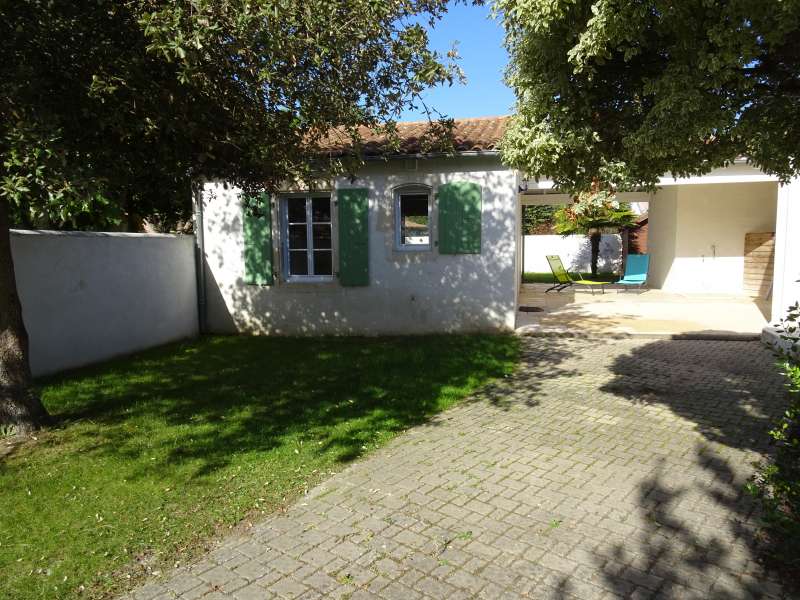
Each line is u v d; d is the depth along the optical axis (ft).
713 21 9.95
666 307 41.42
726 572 9.72
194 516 11.85
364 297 34.09
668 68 10.73
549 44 11.90
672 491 12.76
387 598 9.20
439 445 15.83
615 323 34.50
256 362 26.53
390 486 13.25
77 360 25.71
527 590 9.37
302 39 13.57
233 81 15.16
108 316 27.61
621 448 15.34
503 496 12.68
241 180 20.42
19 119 11.60
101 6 13.16
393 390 21.21
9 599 9.16
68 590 9.42
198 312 35.63
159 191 20.02
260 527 11.47
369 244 33.73
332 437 16.35
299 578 9.75
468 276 32.89
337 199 33.65
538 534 11.07
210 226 35.22
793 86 11.12
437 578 9.72
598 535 11.00
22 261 23.00
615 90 12.80
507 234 32.22
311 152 18.11
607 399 19.88
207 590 9.43
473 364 25.20
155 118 13.83
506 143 13.76
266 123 16.07
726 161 12.48
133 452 15.20
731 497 12.41
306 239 35.14
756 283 46.93
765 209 47.65
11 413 16.38
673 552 10.36
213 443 15.85
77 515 11.85
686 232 50.01
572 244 88.22
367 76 16.49
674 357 26.03
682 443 15.61
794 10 8.98
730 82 10.91
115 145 14.80
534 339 31.17
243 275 35.12
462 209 32.42
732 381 21.72
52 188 11.33
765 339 28.35
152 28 11.51
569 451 15.21
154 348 30.66
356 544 10.80
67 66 13.41
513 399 20.15
